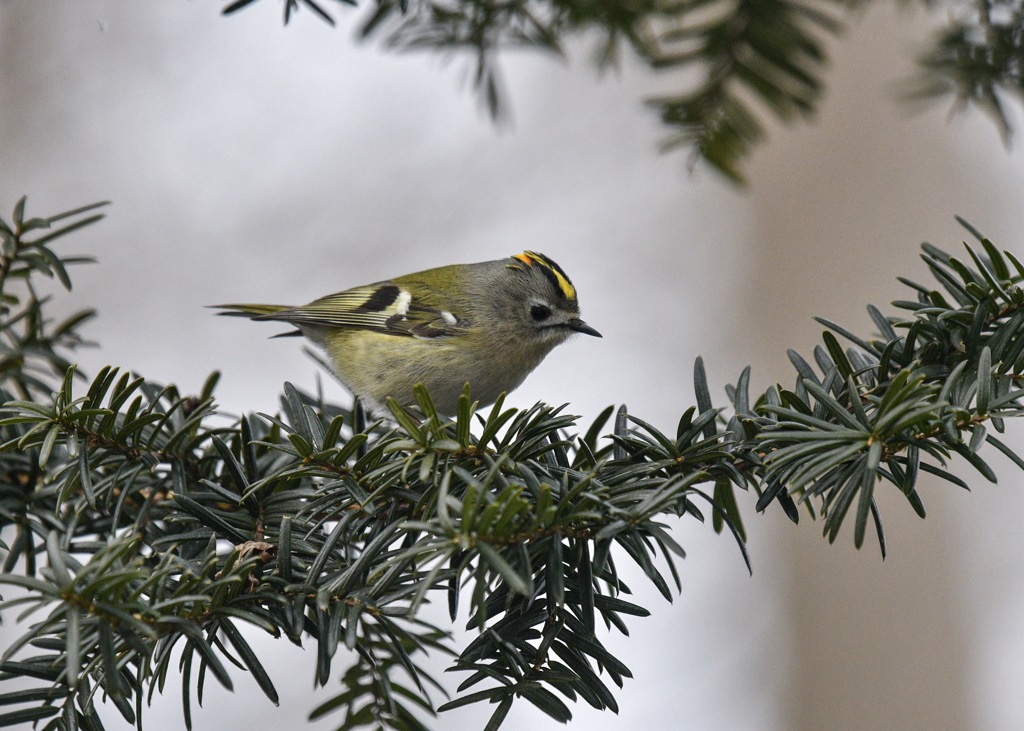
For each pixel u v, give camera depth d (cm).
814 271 1716
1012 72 751
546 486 396
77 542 552
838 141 1728
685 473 482
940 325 507
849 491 427
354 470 486
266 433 634
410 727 551
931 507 1537
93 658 443
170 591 461
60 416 495
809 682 1540
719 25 774
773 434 426
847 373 509
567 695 437
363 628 553
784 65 785
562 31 829
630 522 412
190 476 579
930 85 777
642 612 441
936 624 1506
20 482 590
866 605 1537
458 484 480
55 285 1550
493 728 420
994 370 488
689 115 817
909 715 1497
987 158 1669
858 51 1719
